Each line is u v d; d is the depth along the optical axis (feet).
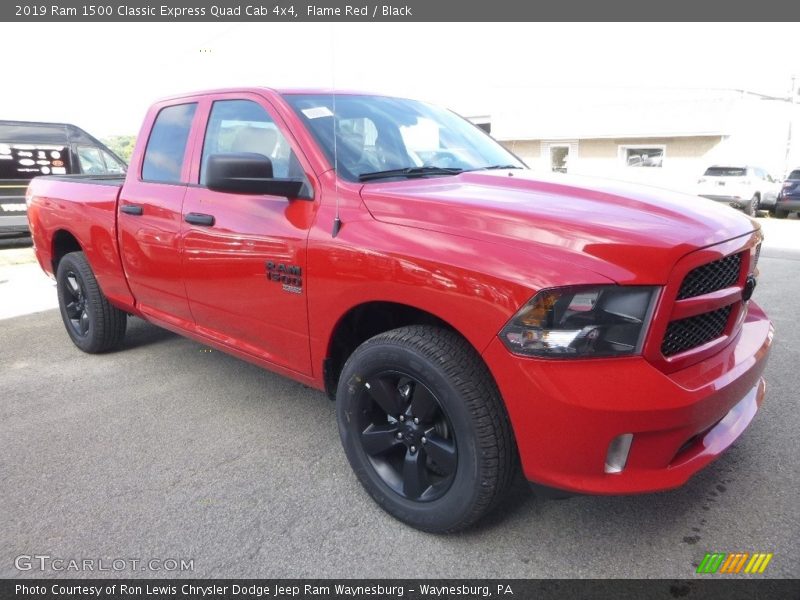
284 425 11.32
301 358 9.37
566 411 6.42
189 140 11.47
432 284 7.21
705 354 7.30
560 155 79.20
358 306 8.25
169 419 11.66
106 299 14.51
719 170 59.36
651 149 72.54
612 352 6.43
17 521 8.54
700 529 8.00
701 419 6.72
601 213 7.35
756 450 9.86
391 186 8.75
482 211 7.47
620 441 6.61
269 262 9.28
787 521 8.09
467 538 7.98
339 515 8.55
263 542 8.02
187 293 11.25
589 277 6.40
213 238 10.26
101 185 13.70
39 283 24.86
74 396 12.82
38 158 35.96
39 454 10.39
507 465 7.16
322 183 8.92
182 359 14.99
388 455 8.52
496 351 6.73
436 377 7.24
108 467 9.93
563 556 7.60
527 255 6.75
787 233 42.16
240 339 10.66
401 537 8.05
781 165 77.87
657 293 6.41
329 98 10.55
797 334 15.83
